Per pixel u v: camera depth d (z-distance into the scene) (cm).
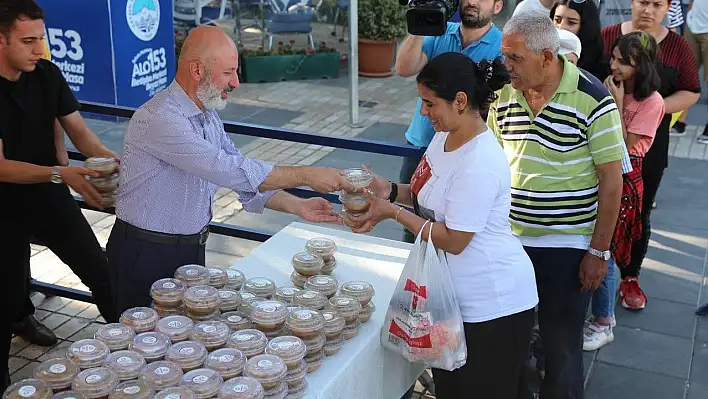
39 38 295
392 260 306
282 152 718
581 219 292
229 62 249
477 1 370
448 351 247
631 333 417
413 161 417
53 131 328
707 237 540
